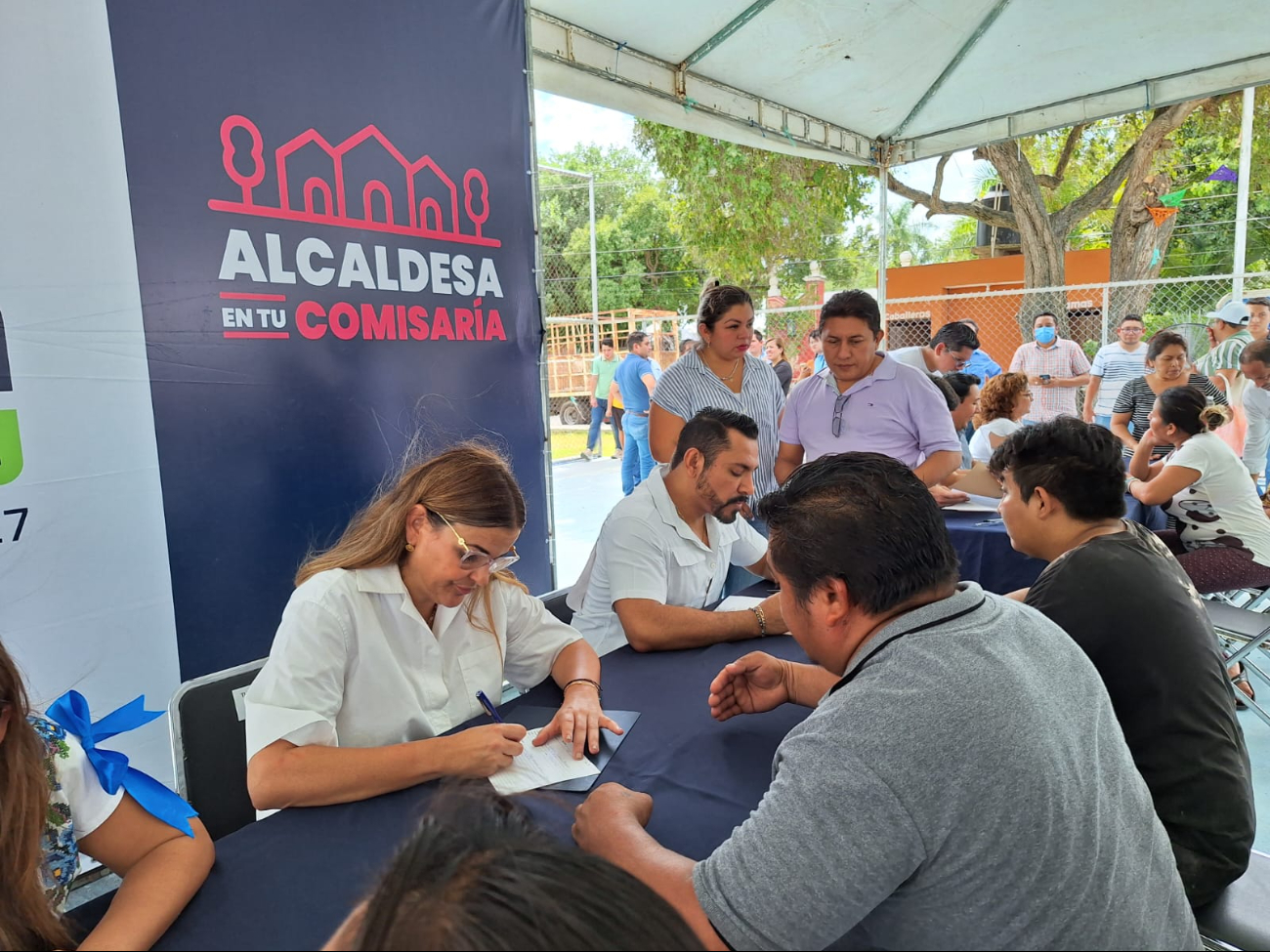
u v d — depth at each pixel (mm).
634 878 401
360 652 1293
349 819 1077
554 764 1224
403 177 2686
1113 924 768
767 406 3344
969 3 4148
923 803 739
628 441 6629
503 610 1529
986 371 6207
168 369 2109
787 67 4465
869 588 884
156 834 979
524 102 3131
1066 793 769
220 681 1453
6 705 863
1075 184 14086
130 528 2057
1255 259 13578
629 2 3506
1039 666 858
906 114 5465
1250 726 2877
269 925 873
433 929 341
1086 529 1447
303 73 2367
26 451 1860
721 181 13195
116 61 1964
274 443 2361
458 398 2934
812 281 12938
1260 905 1200
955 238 18859
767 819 784
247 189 2252
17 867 878
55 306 1888
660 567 1859
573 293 20453
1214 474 3098
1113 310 10055
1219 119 11820
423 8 2703
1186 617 1241
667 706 1441
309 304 2428
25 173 1826
